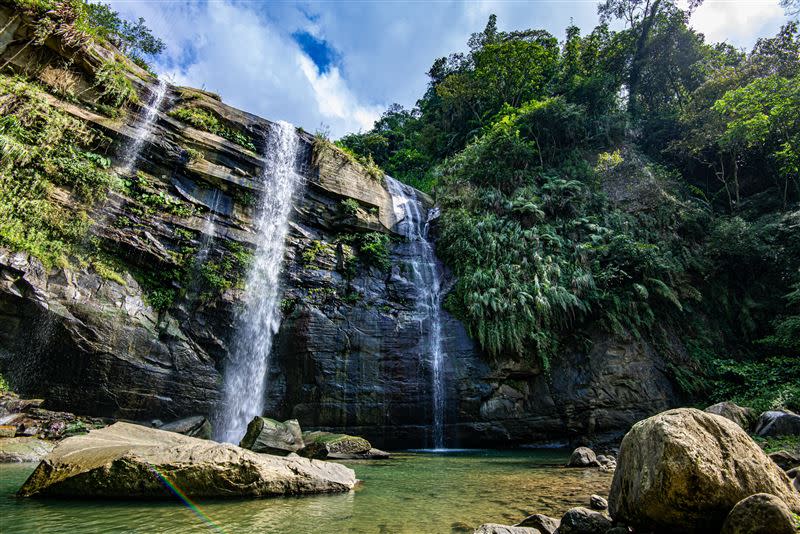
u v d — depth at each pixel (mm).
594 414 16047
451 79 34719
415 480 7621
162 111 16828
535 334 16219
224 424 13117
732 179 26938
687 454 3246
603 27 35062
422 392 15562
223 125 18234
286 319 15633
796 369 15352
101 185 13469
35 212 11898
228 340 14039
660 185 23734
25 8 13422
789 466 6762
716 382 17188
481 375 16047
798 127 22031
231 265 15203
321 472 6629
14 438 9008
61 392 10875
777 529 2611
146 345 12414
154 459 5602
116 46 18578
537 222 21484
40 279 11250
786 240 20219
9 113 12594
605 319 17547
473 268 18641
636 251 18672
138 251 13430
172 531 4176
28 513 4672
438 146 35938
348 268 17547
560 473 8516
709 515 3133
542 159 26734
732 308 20156
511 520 4801
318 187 19297
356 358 15359
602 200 22578
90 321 11648
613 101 29938
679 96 33688
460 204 22344
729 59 31719
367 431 14516
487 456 12375
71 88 14414
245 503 5367
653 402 16469
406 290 17797
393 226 20375
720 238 20625
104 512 4781
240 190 16859
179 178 15852
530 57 32938
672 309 19078
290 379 14688
